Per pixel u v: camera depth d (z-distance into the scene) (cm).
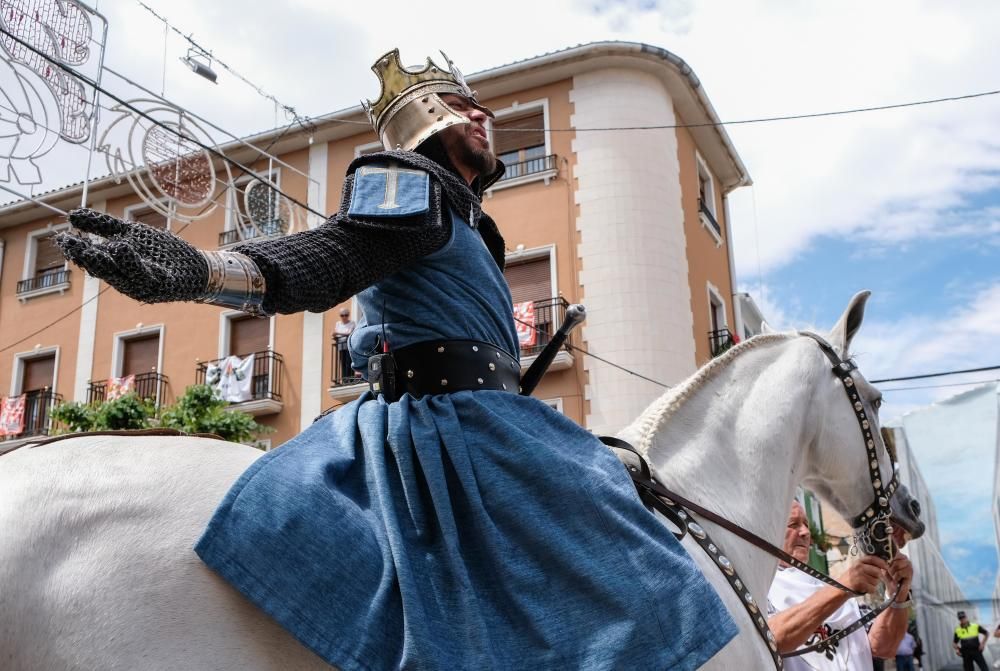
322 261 159
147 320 1800
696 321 1603
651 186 1533
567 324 215
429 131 205
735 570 211
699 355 1588
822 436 254
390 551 152
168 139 843
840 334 266
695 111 1709
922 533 274
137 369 1800
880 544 264
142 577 142
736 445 235
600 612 155
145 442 164
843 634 284
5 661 138
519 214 1562
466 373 183
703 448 229
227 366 1672
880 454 263
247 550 144
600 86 1570
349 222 165
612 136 1542
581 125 1560
